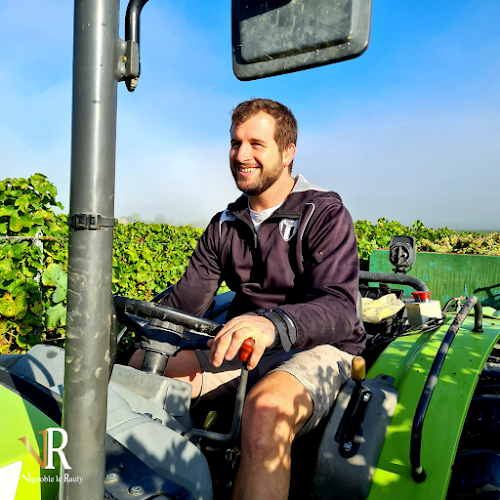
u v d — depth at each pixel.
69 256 0.65
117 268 4.96
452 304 2.50
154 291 6.10
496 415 1.56
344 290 1.59
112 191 0.66
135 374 1.42
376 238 8.80
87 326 0.65
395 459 1.33
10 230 3.56
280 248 1.85
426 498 1.22
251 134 1.81
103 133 0.64
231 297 2.55
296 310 1.32
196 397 1.75
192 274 2.12
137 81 0.69
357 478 1.29
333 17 0.68
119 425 1.06
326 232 1.74
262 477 1.18
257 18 0.74
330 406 1.49
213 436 1.20
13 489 0.78
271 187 1.87
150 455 1.04
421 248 6.77
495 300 4.29
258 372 1.72
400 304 2.35
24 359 1.33
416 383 1.53
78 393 0.65
